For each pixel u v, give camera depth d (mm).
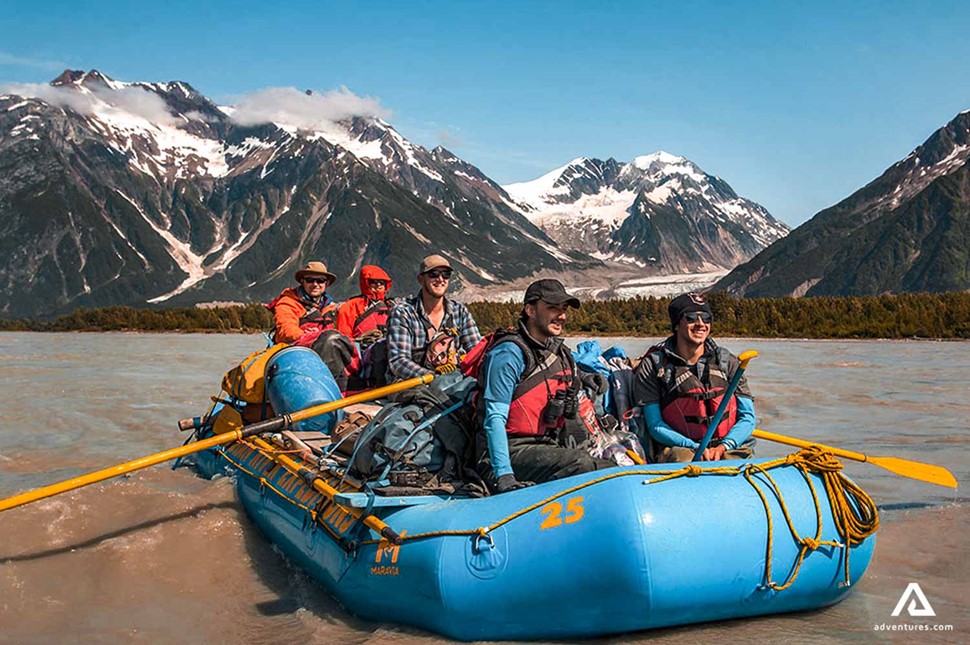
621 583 4281
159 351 35906
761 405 14281
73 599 5734
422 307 7688
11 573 6117
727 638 4531
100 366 25797
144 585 5977
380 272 9875
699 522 4410
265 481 6902
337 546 5477
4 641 5113
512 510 4680
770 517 4555
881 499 7707
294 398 7941
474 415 5574
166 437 12055
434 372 7184
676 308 5695
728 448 5516
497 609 4531
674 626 4660
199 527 7004
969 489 8023
